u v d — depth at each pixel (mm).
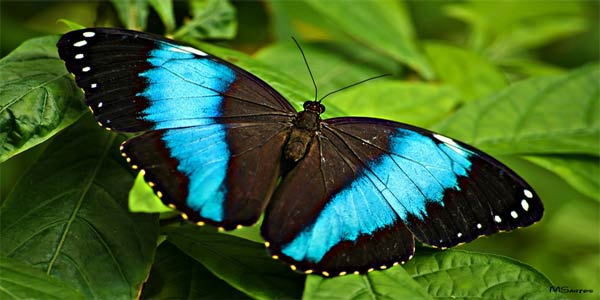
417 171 703
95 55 698
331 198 695
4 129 692
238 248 699
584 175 745
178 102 702
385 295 681
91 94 695
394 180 702
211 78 707
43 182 707
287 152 700
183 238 701
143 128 697
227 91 707
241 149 697
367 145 707
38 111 696
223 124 701
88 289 689
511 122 757
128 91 698
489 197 700
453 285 695
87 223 700
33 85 700
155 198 683
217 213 685
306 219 690
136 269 694
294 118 707
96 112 695
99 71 697
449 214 700
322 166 701
